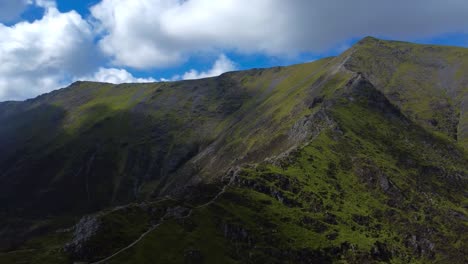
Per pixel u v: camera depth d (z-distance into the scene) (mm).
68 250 149500
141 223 162750
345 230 177250
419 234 184875
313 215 182125
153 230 152250
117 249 146125
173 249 144750
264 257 153000
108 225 155875
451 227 193875
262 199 184625
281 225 171375
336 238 170875
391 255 170750
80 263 140250
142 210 170875
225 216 166875
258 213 174625
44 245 181000
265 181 196125
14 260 147125
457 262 173625
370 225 184625
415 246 178625
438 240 183625
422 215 197375
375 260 164500
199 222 160750
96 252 145250
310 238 167375
